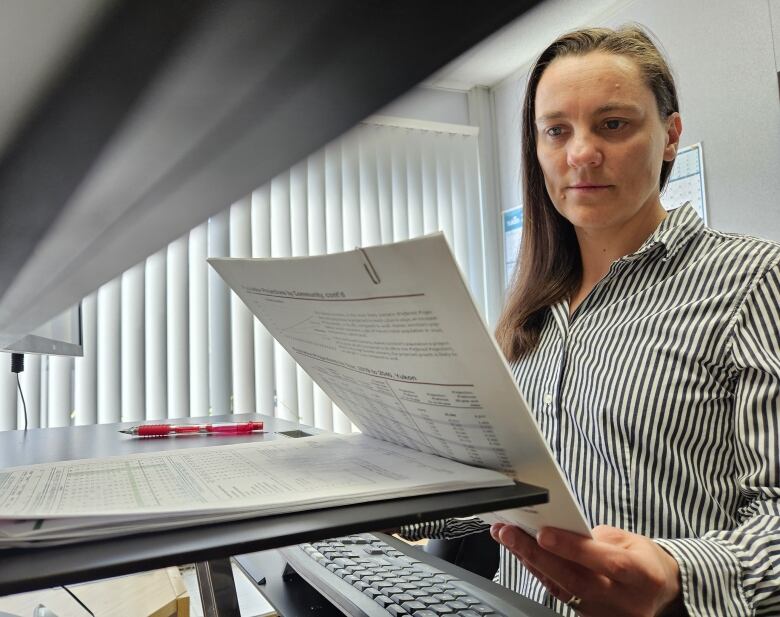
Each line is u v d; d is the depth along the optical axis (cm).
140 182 9
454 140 246
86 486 29
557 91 71
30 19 5
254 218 208
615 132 70
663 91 72
